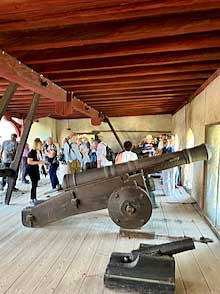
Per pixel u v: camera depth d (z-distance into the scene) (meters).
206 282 2.38
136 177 3.53
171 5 1.87
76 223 3.99
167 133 10.65
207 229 3.72
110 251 3.02
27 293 2.21
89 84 4.46
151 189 4.45
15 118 9.55
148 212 3.37
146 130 10.85
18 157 5.12
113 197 3.45
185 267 2.65
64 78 3.94
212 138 4.17
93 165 7.18
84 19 2.09
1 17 2.03
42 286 2.31
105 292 2.21
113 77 3.98
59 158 6.61
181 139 7.55
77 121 11.41
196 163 5.14
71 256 2.90
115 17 2.07
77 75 3.88
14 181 5.16
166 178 5.99
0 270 2.60
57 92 4.43
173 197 5.68
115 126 11.09
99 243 3.25
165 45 2.72
